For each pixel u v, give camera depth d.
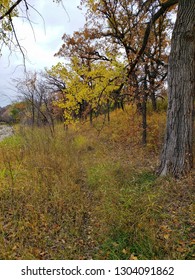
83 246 3.30
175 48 4.87
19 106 17.97
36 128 12.84
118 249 3.08
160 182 4.81
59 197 4.60
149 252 2.89
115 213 3.69
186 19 4.68
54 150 8.20
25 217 4.02
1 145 10.74
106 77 8.31
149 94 8.94
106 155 8.28
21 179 5.60
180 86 4.85
